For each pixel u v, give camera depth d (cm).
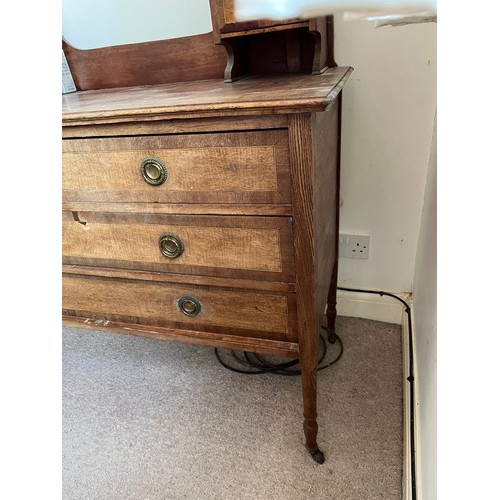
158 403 112
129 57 112
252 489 87
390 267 129
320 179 75
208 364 125
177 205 74
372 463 90
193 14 105
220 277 79
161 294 86
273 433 100
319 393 109
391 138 111
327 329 128
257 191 68
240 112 61
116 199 78
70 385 121
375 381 112
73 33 114
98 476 94
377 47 102
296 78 84
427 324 85
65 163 78
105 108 72
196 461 95
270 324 81
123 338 141
